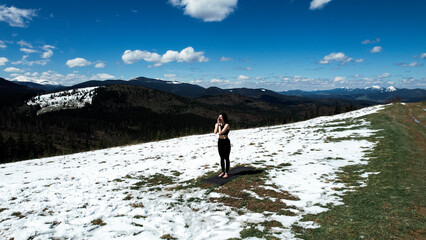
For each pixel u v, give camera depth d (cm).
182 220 648
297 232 540
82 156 2334
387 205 640
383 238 483
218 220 634
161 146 2623
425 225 519
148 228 609
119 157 2022
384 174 927
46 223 669
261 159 1418
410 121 2189
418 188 741
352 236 500
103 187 1051
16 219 710
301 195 798
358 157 1286
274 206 704
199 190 904
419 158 1102
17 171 1656
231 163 1369
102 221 668
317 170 1102
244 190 862
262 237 522
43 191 1030
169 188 960
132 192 948
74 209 777
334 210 648
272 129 3594
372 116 2859
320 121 3712
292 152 1577
